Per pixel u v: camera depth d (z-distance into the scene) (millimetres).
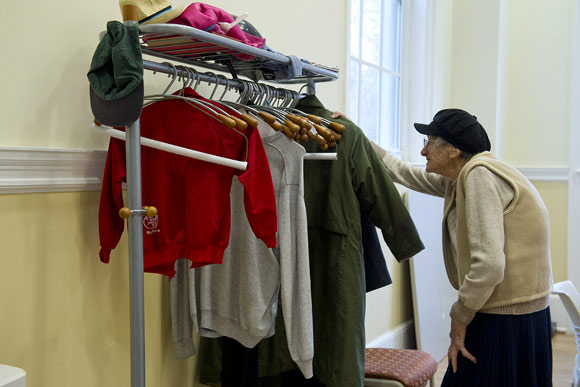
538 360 2098
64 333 1698
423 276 3906
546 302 2092
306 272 1868
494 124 4566
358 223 2057
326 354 2055
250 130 1668
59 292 1679
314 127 2025
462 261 2057
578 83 4535
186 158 1636
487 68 4578
